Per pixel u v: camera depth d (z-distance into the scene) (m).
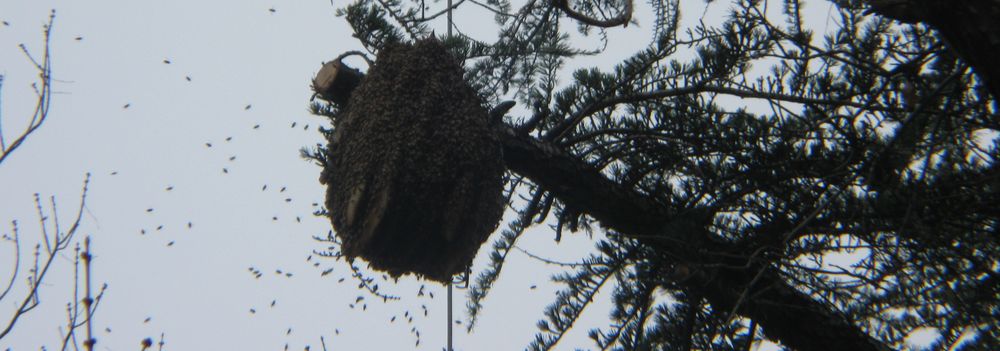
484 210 5.36
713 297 5.63
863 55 5.40
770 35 5.52
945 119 4.88
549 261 5.45
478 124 5.35
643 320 5.75
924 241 4.58
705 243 5.57
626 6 5.56
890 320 6.05
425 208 5.22
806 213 5.14
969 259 4.77
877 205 4.77
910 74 4.95
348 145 5.34
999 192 4.83
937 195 4.82
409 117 5.22
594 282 5.73
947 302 5.21
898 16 3.95
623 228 6.08
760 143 5.62
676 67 6.06
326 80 5.82
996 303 5.12
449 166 5.21
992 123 4.62
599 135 6.25
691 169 5.73
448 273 5.52
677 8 6.02
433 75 5.37
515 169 5.93
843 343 5.63
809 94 5.63
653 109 6.14
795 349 5.78
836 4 5.54
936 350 5.71
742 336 5.33
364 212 5.23
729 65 5.78
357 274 6.26
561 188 5.98
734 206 5.58
